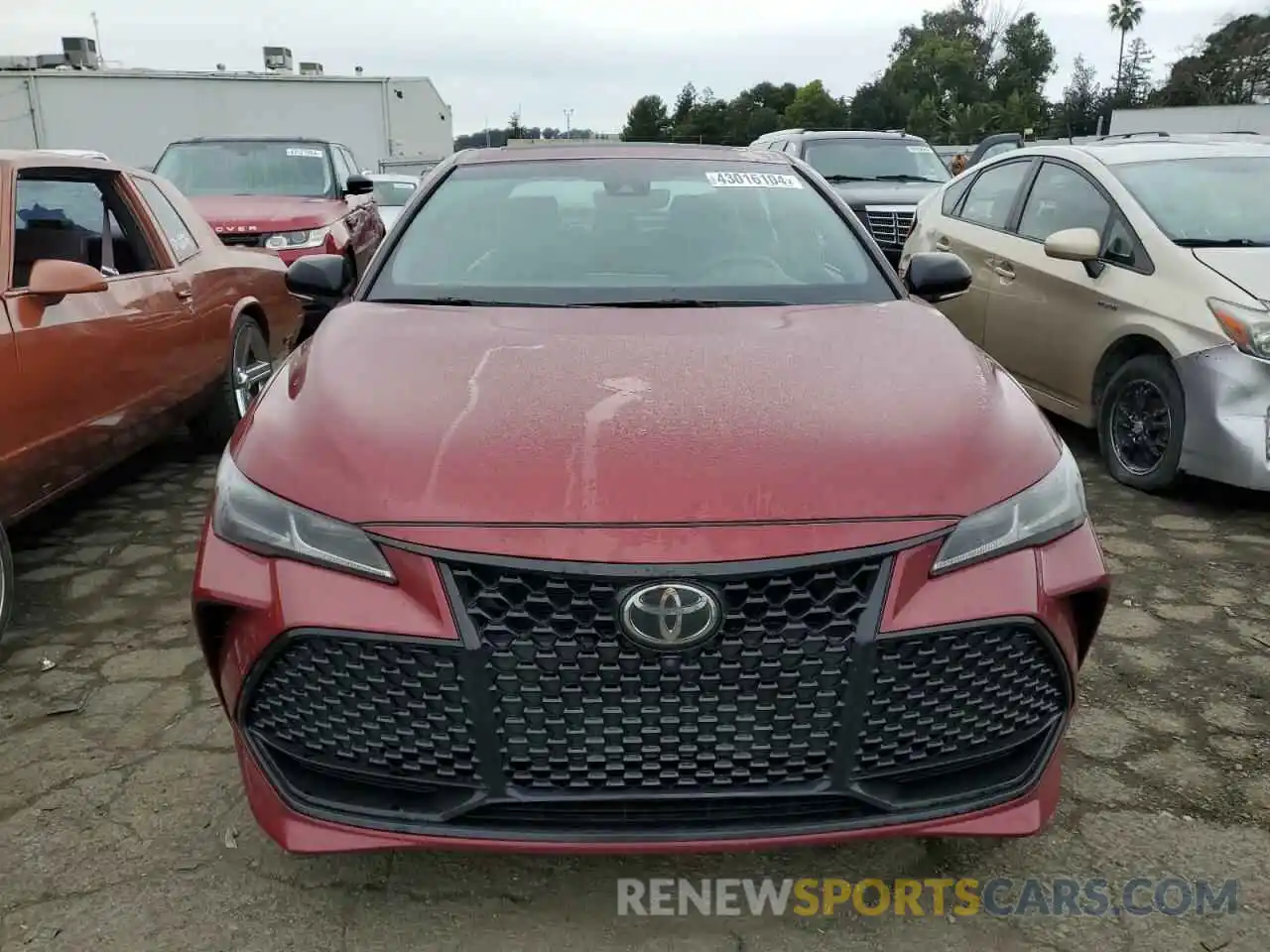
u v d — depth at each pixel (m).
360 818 1.89
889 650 1.81
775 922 2.09
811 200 3.38
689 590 1.73
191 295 4.57
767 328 2.59
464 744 1.83
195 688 2.98
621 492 1.81
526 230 3.16
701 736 1.80
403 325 2.61
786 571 1.75
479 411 2.06
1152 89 72.50
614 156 3.56
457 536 1.78
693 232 3.16
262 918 2.08
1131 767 2.58
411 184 13.42
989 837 2.09
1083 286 4.80
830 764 1.84
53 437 3.38
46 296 3.41
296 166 9.34
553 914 2.11
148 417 4.11
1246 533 4.10
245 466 2.05
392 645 1.81
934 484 1.88
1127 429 4.62
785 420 2.02
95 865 2.23
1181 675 3.03
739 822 1.86
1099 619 2.10
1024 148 5.86
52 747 2.68
